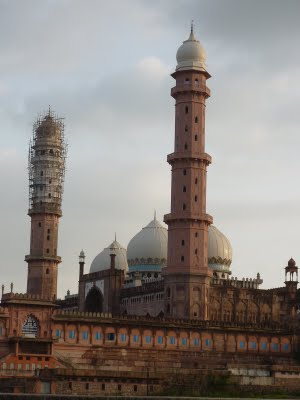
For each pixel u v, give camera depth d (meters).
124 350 191.50
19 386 155.50
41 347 179.12
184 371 166.25
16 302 179.38
